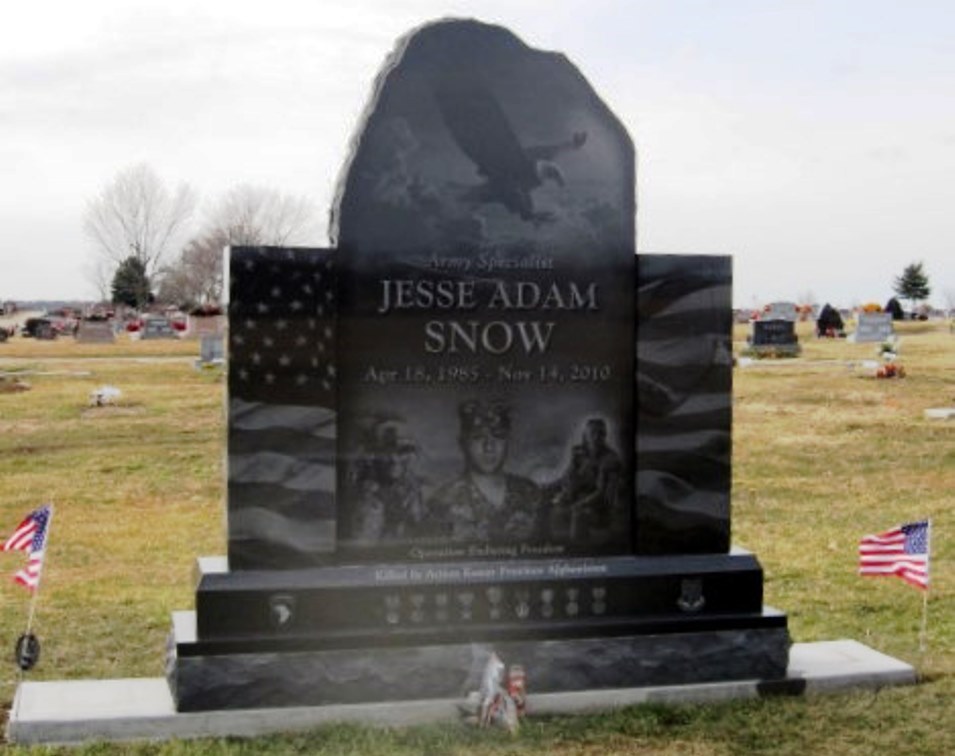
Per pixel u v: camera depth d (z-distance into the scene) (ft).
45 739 31.60
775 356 191.72
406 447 35.22
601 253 36.52
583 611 35.60
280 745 31.19
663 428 36.78
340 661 33.60
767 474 82.48
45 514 35.81
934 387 135.33
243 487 33.86
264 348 33.96
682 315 36.86
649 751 30.96
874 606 47.34
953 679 36.86
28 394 135.44
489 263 35.70
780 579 52.31
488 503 35.83
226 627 33.19
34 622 44.93
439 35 35.19
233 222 363.15
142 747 31.19
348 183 34.68
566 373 36.35
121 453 92.63
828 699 35.14
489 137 35.60
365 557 34.96
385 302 34.99
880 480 79.92
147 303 416.87
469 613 34.86
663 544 36.78
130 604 47.96
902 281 421.18
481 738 31.83
